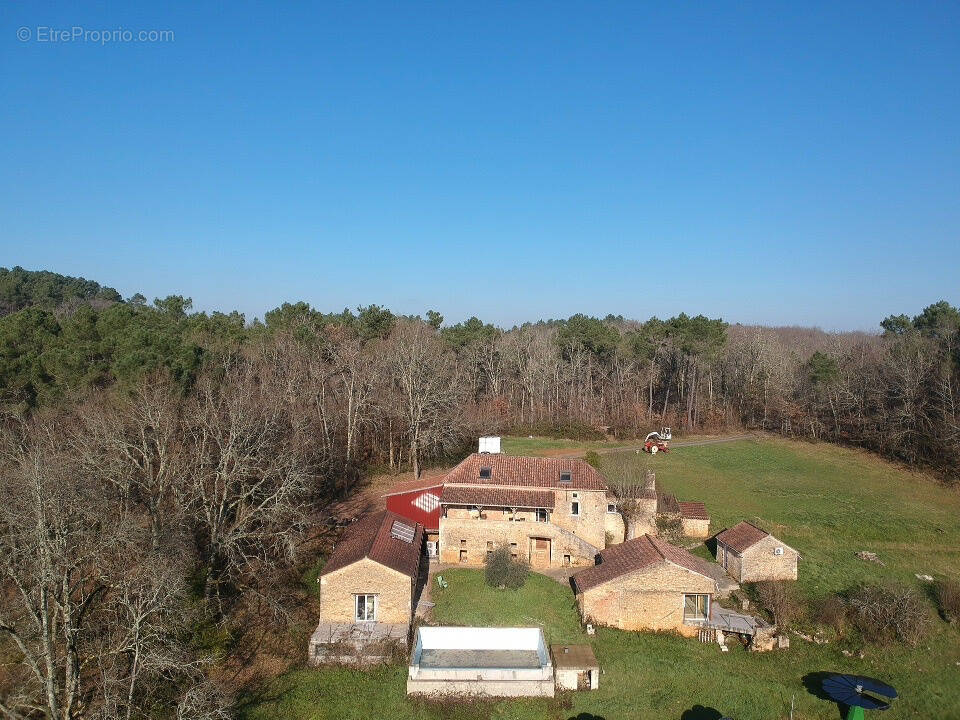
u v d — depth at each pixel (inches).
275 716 1310.3
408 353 3225.9
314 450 2509.8
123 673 1285.7
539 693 1422.2
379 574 1638.8
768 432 4375.0
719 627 1702.8
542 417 4488.2
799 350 5905.5
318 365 3152.1
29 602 1058.7
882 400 3892.7
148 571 1229.7
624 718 1358.3
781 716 1385.3
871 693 1489.9
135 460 1673.2
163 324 3144.7
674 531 2397.9
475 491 2133.4
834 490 3053.6
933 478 3243.1
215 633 1582.2
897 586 1926.7
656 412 4842.5
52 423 1907.0
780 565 2043.6
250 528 1984.5
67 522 1170.0
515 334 5605.3
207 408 2065.7
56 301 5502.0
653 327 4699.8
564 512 2146.9
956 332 3735.2
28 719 1119.0
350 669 1494.8
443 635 1596.9
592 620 1748.3
